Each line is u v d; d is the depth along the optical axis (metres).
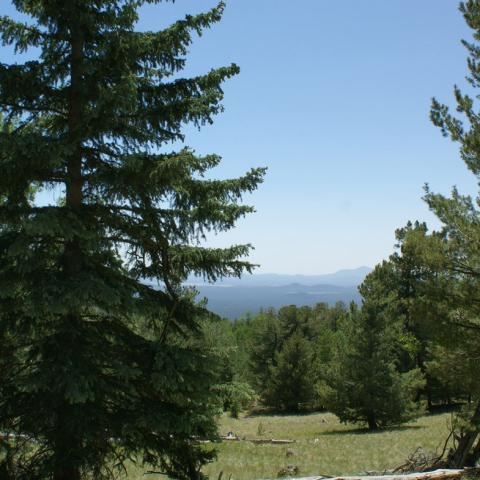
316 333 65.94
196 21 8.91
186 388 8.72
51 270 8.38
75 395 7.42
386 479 11.22
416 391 39.81
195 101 9.05
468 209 13.80
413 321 14.38
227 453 23.58
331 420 43.59
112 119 8.23
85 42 9.31
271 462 21.06
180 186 8.71
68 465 8.24
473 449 14.43
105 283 8.26
